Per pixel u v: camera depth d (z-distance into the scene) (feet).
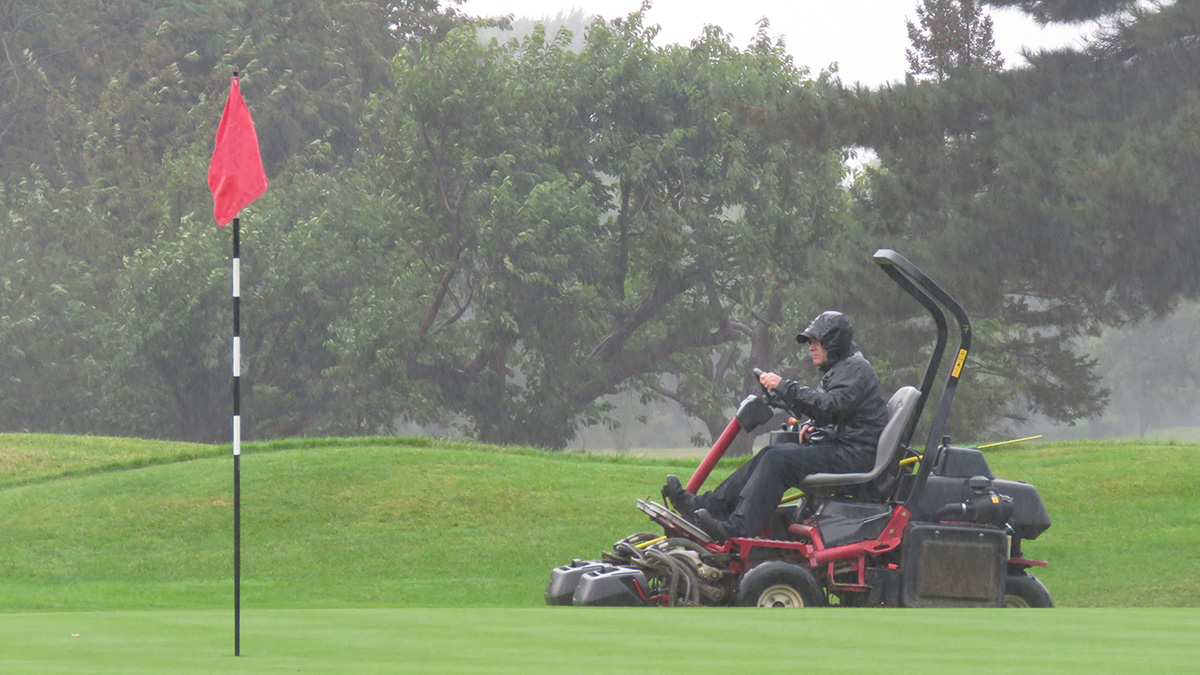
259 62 515.50
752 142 473.26
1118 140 298.15
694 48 489.67
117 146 492.95
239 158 71.05
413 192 453.99
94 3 543.39
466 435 493.77
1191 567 145.79
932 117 334.03
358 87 536.42
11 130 535.19
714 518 94.94
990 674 45.85
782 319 481.05
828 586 90.84
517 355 486.79
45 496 184.03
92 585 141.28
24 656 52.75
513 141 456.45
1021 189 305.53
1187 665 48.70
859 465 92.99
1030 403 451.53
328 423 435.53
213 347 415.44
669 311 490.08
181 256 412.77
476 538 159.74
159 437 456.45
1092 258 304.91
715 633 60.70
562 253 447.42
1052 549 155.02
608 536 160.76
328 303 428.97
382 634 60.75
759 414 98.32
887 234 353.72
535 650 54.24
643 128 481.46
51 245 471.21
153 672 46.78
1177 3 298.15
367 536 160.56
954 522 91.66
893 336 367.04
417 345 434.71
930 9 455.22
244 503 174.40
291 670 47.44
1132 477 188.34
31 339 439.22
